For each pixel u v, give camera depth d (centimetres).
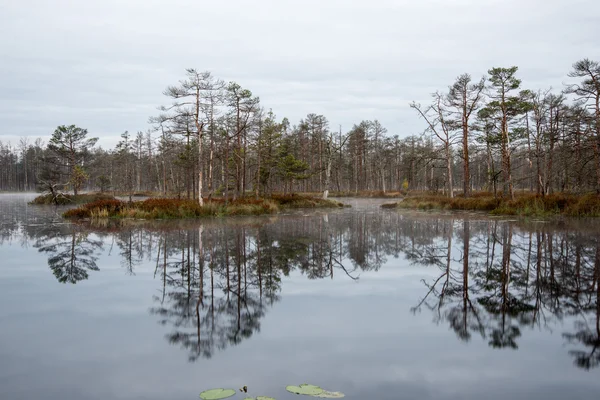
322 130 5675
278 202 3422
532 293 771
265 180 4094
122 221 2222
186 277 922
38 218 2447
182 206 2466
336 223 2105
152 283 870
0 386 423
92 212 2442
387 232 1700
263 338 552
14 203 4322
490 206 2792
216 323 616
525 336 553
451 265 1033
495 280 873
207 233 1683
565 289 795
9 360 488
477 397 392
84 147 4850
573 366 460
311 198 3794
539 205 2403
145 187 8431
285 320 627
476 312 658
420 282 863
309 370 454
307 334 566
